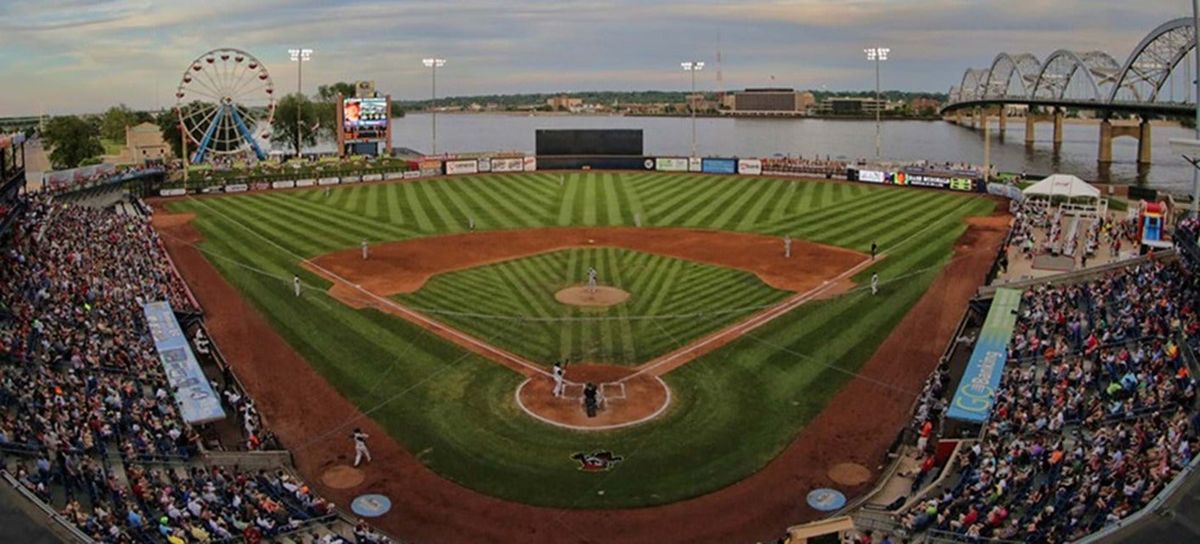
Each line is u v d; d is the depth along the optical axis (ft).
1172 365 121.19
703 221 281.33
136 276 188.96
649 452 119.85
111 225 238.07
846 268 214.90
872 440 123.44
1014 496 97.30
